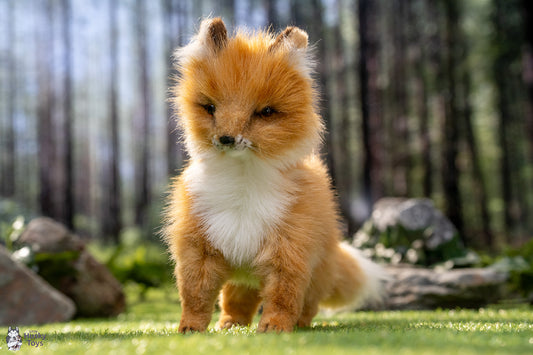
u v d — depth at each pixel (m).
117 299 1.59
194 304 1.10
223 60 1.10
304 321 1.17
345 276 1.27
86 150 10.12
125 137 10.30
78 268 1.55
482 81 5.50
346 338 0.97
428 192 5.17
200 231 1.10
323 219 1.12
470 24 5.45
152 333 1.09
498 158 6.54
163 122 7.65
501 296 1.59
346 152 5.86
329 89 5.08
